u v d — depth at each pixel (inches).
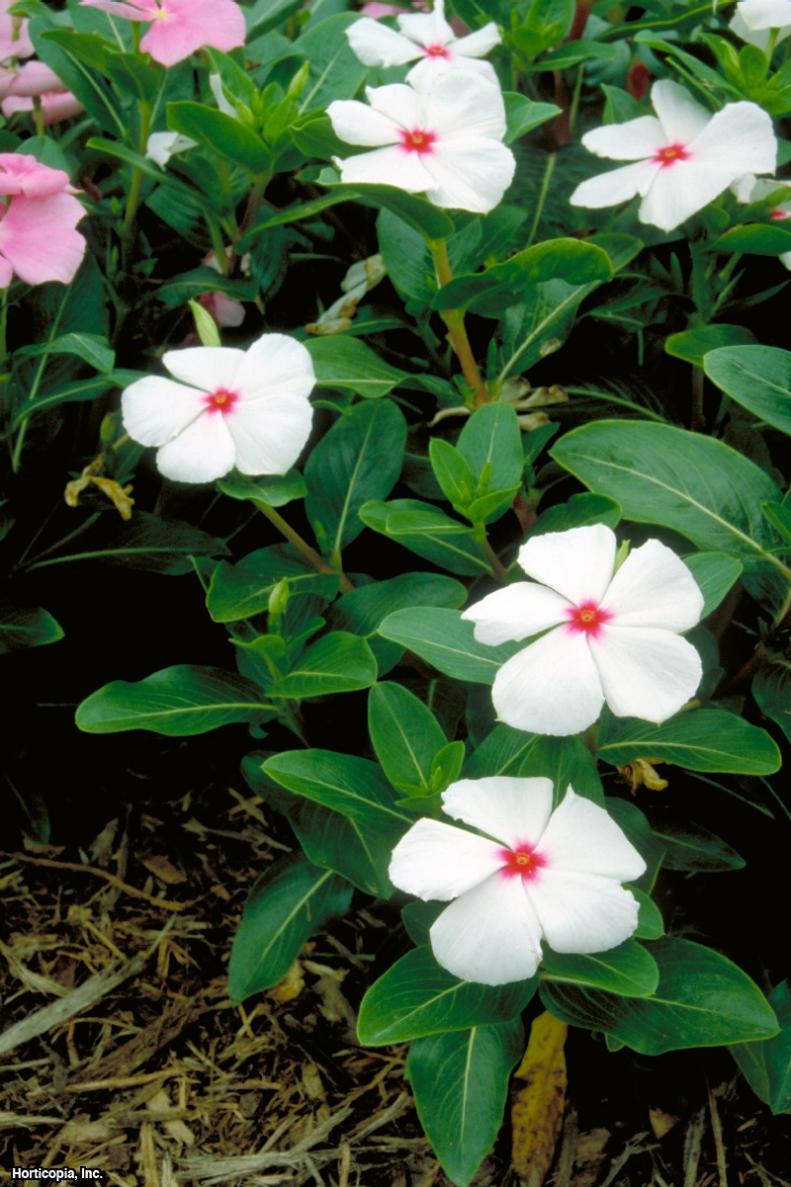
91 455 26.2
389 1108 24.9
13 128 29.0
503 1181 24.3
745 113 23.3
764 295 25.6
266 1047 25.5
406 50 24.5
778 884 24.6
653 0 26.9
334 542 24.0
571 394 25.4
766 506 22.1
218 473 21.8
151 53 24.3
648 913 21.1
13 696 26.6
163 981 26.0
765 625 23.8
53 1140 24.7
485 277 22.5
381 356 25.5
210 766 27.8
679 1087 24.8
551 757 21.5
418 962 21.9
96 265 25.8
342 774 22.4
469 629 22.1
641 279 25.8
